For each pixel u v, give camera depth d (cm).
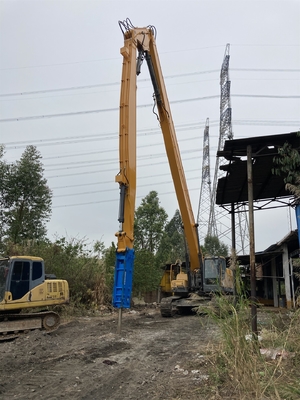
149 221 3466
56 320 1349
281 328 730
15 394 623
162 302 1811
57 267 2041
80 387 654
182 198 1681
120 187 1209
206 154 4356
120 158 1236
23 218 2266
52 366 806
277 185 1234
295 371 577
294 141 878
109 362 823
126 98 1273
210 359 706
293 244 2130
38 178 2347
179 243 4728
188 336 1171
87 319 1802
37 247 2073
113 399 589
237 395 538
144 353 922
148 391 618
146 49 1476
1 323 1212
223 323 629
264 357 613
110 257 2586
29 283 1289
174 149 1628
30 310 1539
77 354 906
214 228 4062
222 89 3388
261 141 882
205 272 1803
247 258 2519
